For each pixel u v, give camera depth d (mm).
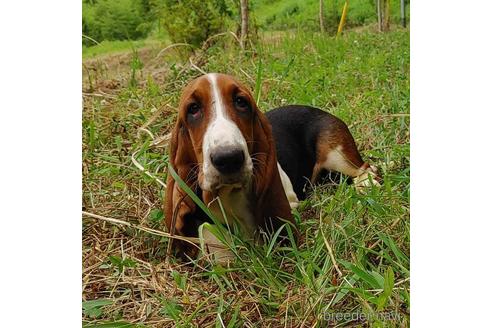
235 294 492
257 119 533
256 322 480
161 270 528
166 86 932
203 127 504
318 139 703
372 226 542
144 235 589
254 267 498
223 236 516
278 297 489
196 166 531
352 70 922
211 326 475
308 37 1080
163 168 696
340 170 695
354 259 499
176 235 550
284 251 547
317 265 518
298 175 685
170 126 787
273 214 550
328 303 476
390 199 571
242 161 483
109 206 634
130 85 958
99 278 539
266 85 899
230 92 509
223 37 1119
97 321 501
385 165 671
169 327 479
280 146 679
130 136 778
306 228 586
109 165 702
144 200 639
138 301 507
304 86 867
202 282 522
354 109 798
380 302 441
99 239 590
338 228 533
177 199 540
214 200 521
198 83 513
